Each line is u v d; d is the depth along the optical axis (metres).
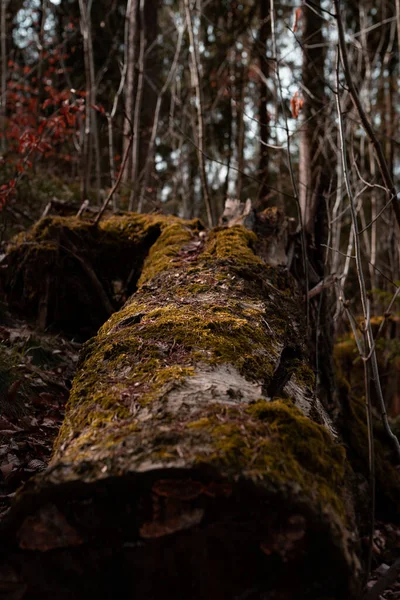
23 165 5.20
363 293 2.12
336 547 1.32
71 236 4.34
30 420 2.95
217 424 1.50
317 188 4.45
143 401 1.66
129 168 8.42
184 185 9.32
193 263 3.27
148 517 1.37
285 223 4.35
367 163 9.20
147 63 9.72
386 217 7.79
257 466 1.36
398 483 4.16
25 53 11.68
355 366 5.72
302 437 1.56
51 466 1.48
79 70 12.26
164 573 1.39
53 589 1.40
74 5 12.27
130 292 4.47
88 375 2.02
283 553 1.35
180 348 2.03
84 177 6.75
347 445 4.00
